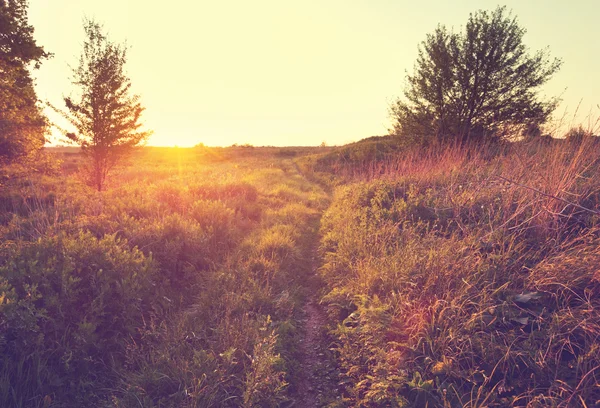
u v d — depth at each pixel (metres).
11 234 6.17
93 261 4.63
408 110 20.17
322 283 6.20
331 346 4.25
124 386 3.39
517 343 3.24
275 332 4.30
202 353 3.53
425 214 7.14
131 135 15.02
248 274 5.98
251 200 14.16
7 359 3.27
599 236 4.42
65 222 6.29
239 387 3.29
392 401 2.93
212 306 4.90
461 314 3.71
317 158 36.88
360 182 13.05
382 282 4.81
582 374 2.79
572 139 6.58
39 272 4.09
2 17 13.64
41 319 3.68
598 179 5.60
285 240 8.07
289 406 3.33
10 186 12.76
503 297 3.80
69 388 3.38
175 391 3.29
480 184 7.12
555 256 4.17
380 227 7.01
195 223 7.96
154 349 3.84
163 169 29.11
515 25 18.08
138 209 8.66
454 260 4.50
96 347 3.78
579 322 3.16
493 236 5.02
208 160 48.97
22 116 15.14
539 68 17.73
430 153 10.89
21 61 15.23
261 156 54.62
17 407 2.99
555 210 4.89
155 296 4.95
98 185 14.61
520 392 2.85
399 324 3.84
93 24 13.81
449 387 2.97
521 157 6.92
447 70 18.27
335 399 3.33
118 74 14.38
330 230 9.38
